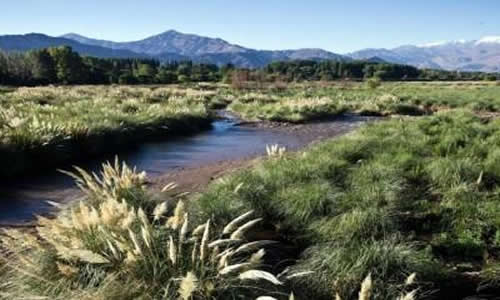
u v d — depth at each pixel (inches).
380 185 264.4
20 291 142.6
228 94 1584.6
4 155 363.9
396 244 192.7
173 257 136.9
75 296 133.6
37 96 1016.2
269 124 853.8
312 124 863.1
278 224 238.1
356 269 161.6
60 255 151.0
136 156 485.7
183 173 401.1
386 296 152.6
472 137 440.5
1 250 187.2
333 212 231.8
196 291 133.0
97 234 159.3
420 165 328.8
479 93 1461.6
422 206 260.2
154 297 133.3
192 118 772.0
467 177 296.0
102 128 510.0
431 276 172.2
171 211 222.7
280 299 149.1
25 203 297.6
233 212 228.4
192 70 3821.4
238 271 147.2
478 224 226.1
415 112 1079.6
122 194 220.8
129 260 140.6
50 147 410.6
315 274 162.9
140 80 3043.8
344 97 1397.6
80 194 322.0
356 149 378.3
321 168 307.4
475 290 170.6
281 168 309.9
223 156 498.6
